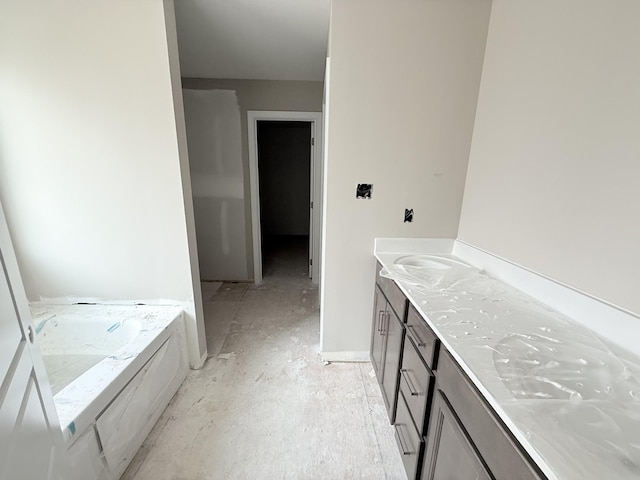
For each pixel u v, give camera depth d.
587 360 0.77
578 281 0.96
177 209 1.67
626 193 0.81
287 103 2.94
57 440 0.82
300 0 1.58
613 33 0.83
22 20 1.40
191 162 3.11
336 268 1.83
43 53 1.44
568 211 1.00
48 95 1.49
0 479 0.58
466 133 1.62
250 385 1.77
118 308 1.80
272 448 1.36
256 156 3.10
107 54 1.45
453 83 1.55
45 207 1.66
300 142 5.78
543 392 0.67
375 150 1.64
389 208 1.73
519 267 1.23
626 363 0.76
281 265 4.16
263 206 6.05
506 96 1.33
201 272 3.46
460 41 1.50
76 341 1.67
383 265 1.55
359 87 1.55
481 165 1.54
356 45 1.49
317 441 1.40
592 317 0.91
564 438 0.52
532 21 1.16
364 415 1.56
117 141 1.57
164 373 1.58
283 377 1.85
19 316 0.70
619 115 0.82
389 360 1.45
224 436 1.42
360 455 1.33
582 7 0.94
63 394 1.10
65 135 1.55
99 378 1.19
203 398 1.67
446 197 1.72
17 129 1.53
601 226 0.88
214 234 3.34
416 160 1.66
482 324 0.93
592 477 0.45
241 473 1.24
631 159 0.79
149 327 1.59
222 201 3.23
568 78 0.99
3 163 1.57
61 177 1.61
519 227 1.25
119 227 1.71
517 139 1.26
